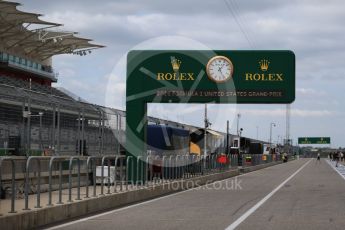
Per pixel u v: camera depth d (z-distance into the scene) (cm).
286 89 2792
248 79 2797
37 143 2273
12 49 9306
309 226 1397
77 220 1516
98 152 2755
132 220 1528
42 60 10538
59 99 2498
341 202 2111
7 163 1728
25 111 2200
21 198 1734
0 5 7394
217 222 1488
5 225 1180
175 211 1781
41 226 1370
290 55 2797
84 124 2638
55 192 2009
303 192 2669
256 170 6375
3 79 4347
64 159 1709
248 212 1748
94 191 1850
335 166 8175
